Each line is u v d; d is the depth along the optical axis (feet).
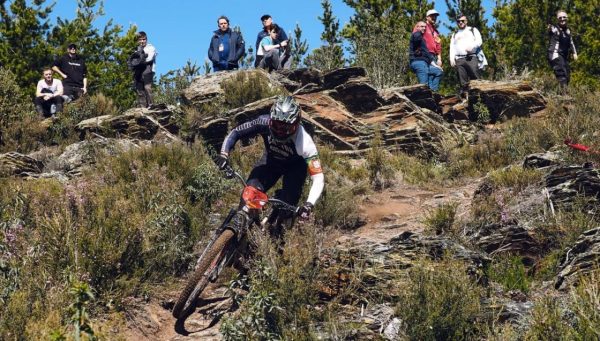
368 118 46.44
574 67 78.74
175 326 20.70
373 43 64.54
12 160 38.65
